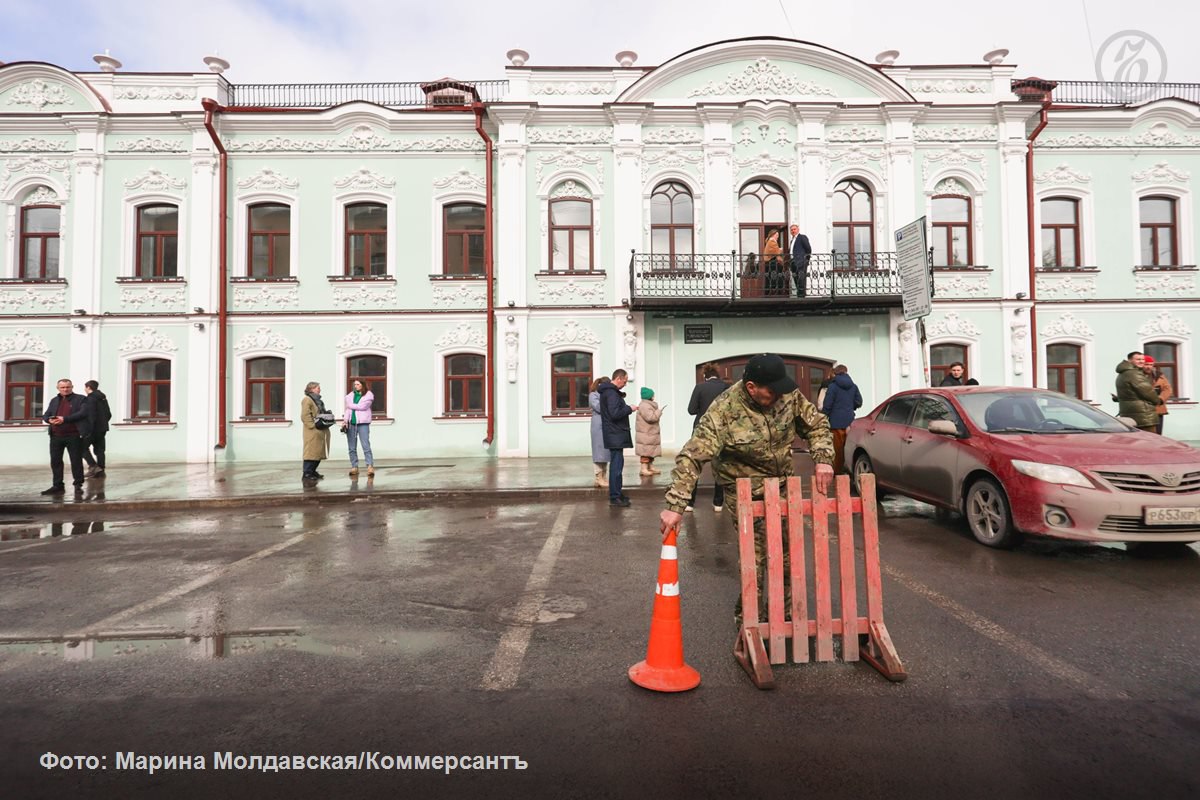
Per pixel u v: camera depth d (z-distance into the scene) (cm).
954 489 656
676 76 1549
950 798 232
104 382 1495
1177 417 1551
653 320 1523
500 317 1516
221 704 311
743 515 336
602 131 1542
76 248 1498
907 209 1534
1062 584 488
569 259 1552
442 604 461
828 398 1027
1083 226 1578
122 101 1538
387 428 1528
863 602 456
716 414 353
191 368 1497
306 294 1538
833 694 313
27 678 341
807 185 1529
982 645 371
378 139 1556
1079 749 263
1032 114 1552
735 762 257
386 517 830
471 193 1560
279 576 541
